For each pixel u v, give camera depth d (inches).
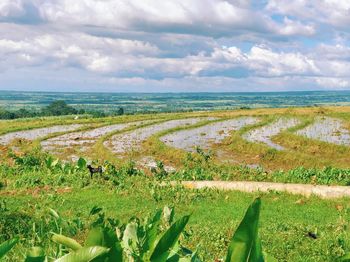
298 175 789.2
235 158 1095.0
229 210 588.1
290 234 415.2
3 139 1497.3
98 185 732.0
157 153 1161.4
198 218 539.2
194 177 800.9
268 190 681.6
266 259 88.0
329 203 627.2
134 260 93.3
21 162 923.4
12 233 405.1
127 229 102.4
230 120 1862.7
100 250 66.6
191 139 1360.7
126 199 651.5
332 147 1135.6
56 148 1309.1
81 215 532.1
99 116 2517.2
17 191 700.7
